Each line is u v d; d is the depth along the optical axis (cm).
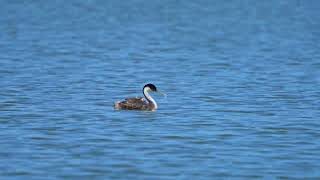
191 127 3425
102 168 2822
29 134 3278
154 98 4119
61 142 3155
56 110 3750
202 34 7494
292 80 4722
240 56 5866
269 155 3003
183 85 4531
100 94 4222
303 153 3034
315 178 2731
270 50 6247
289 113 3747
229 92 4300
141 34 7412
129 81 4666
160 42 6762
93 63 5394
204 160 2933
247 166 2862
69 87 4409
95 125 3438
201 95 4203
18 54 5806
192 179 2711
